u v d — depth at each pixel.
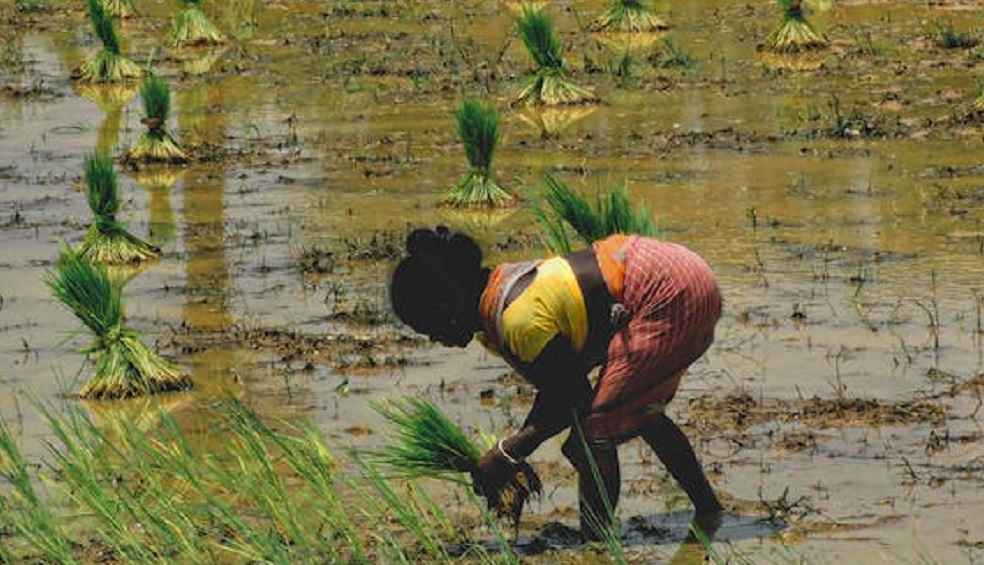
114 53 37.41
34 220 26.33
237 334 20.33
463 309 14.01
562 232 17.53
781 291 20.91
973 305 20.06
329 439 16.70
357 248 23.94
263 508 14.20
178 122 32.91
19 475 14.67
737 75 34.78
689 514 14.67
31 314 21.56
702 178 26.95
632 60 36.69
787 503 14.73
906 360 18.30
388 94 34.59
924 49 36.34
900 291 20.72
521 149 29.55
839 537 14.00
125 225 25.84
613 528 13.78
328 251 23.91
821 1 42.06
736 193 25.94
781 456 15.81
